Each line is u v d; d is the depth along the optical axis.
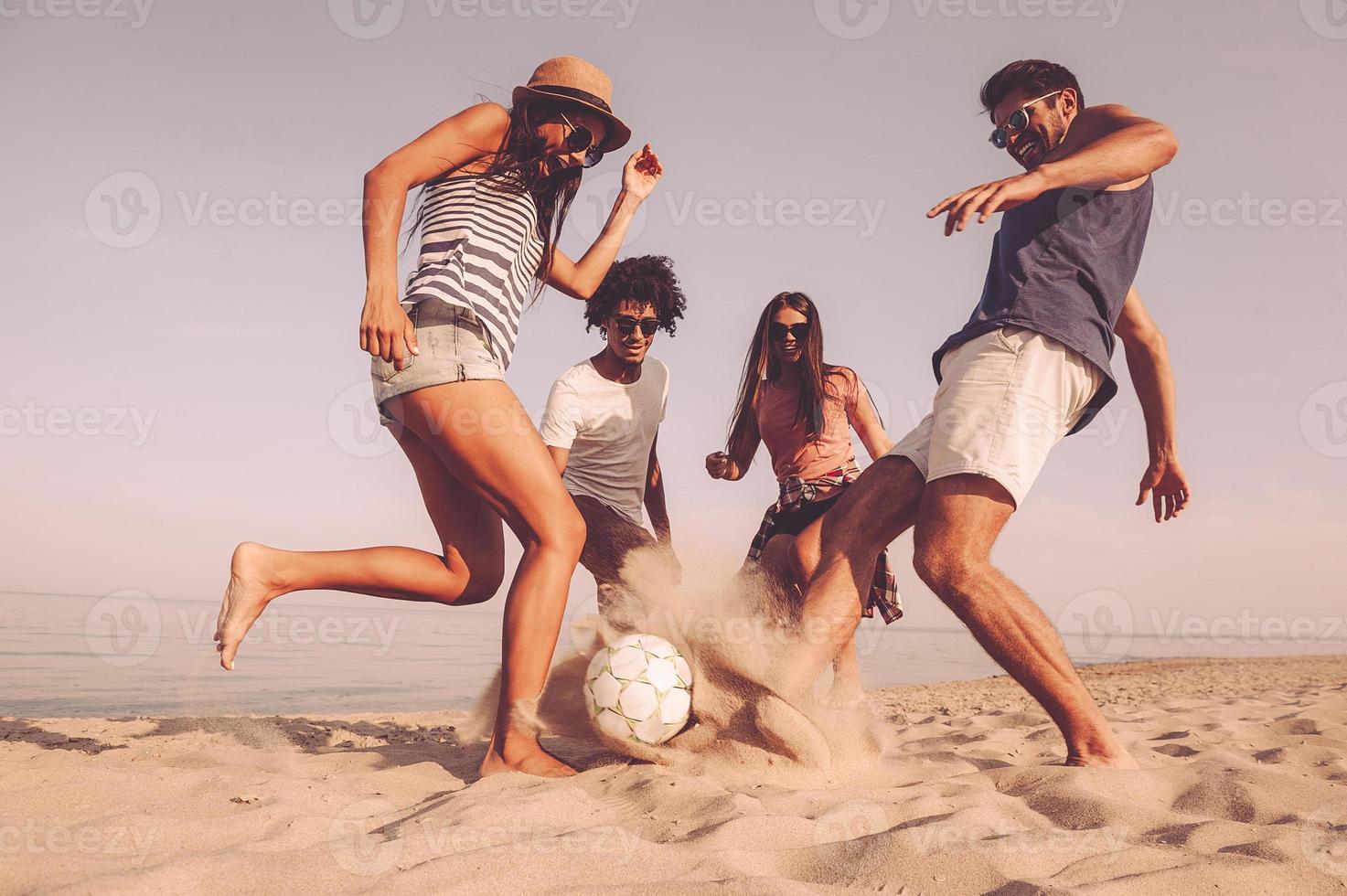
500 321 2.66
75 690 7.29
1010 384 2.55
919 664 15.86
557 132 2.85
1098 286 2.65
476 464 2.56
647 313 3.68
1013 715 4.64
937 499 2.56
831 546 2.72
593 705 2.53
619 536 3.83
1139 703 6.12
